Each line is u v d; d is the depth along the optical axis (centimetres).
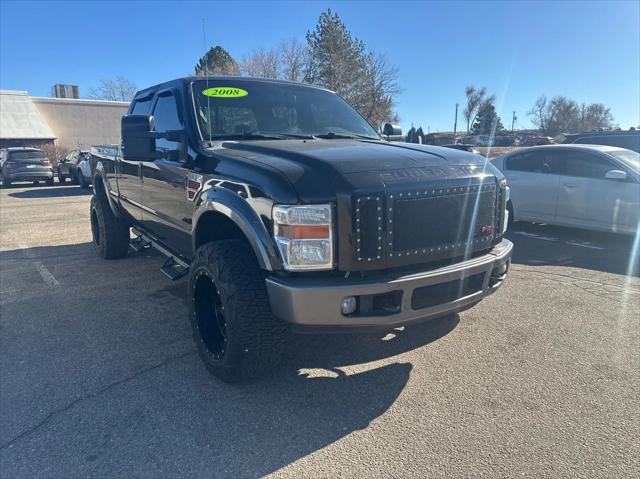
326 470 249
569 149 792
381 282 278
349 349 384
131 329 430
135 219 559
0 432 283
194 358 373
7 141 3838
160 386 332
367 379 338
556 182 789
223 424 288
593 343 392
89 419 295
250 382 332
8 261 677
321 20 3716
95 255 709
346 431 280
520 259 659
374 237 282
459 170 320
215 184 330
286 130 429
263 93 446
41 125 4044
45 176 2083
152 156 367
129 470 251
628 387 324
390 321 285
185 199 381
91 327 435
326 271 282
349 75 3653
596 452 259
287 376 343
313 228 273
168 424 289
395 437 274
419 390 323
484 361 362
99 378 344
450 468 248
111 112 4459
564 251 704
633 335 407
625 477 241
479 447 264
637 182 705
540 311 461
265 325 299
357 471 248
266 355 306
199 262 326
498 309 467
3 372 354
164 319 453
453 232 311
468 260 321
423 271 297
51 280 580
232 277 300
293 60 3631
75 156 2028
